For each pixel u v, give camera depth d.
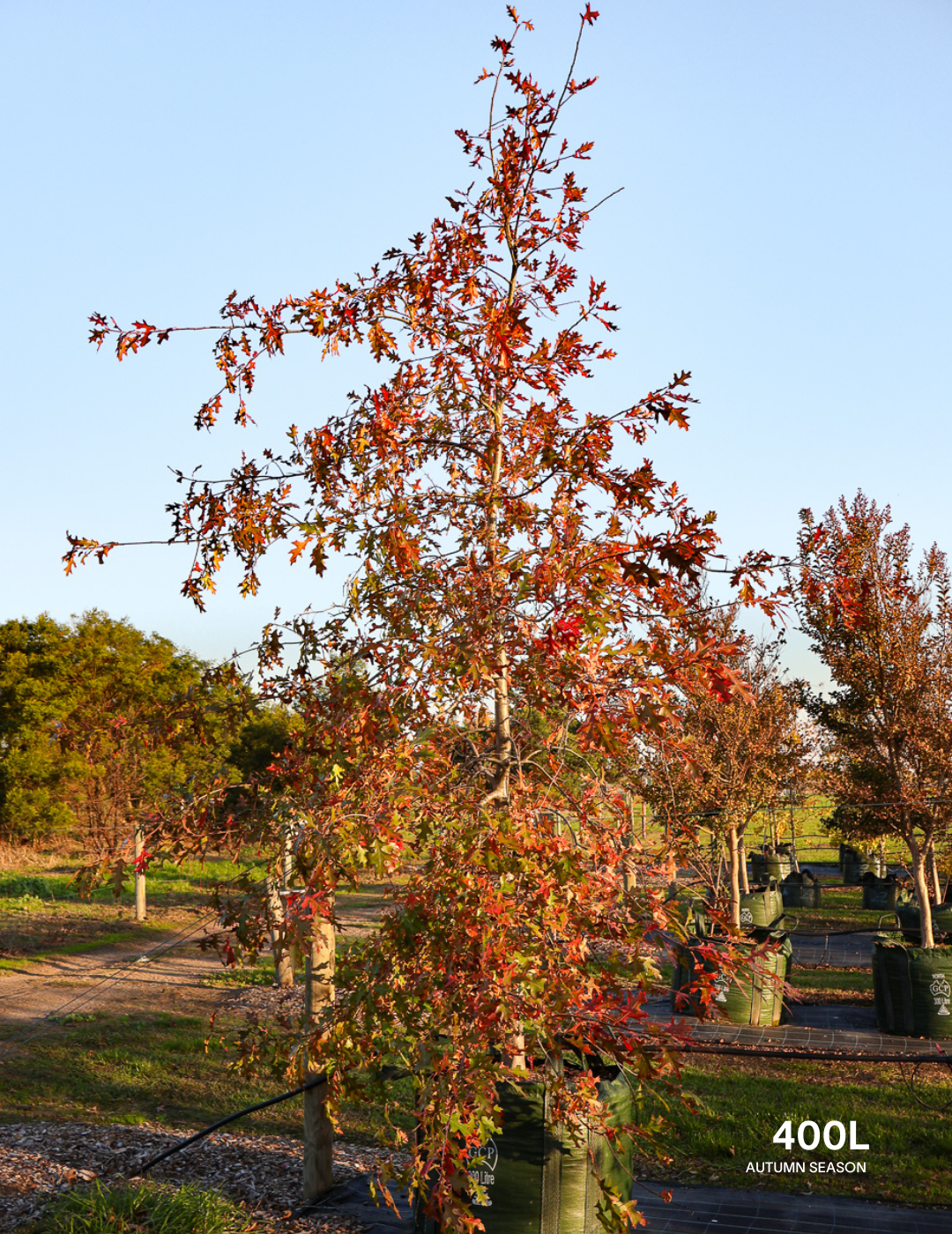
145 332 5.27
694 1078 10.27
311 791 4.65
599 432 4.84
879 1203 6.89
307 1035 4.71
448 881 4.26
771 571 4.58
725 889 14.66
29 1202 6.16
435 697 4.91
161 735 5.58
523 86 5.11
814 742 17.56
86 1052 11.95
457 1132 4.25
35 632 34.66
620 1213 4.49
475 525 5.16
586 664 4.34
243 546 5.48
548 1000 4.26
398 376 5.35
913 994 11.95
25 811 32.31
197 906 24.77
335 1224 6.12
